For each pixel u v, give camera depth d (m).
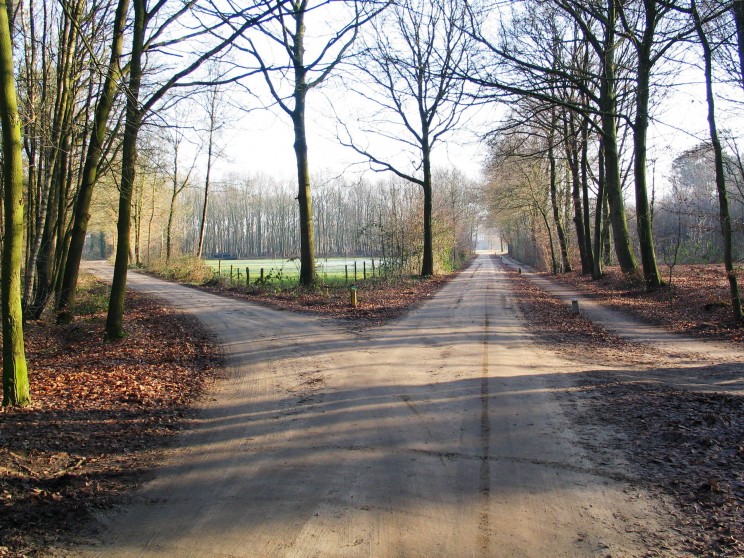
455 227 48.38
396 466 5.28
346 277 31.05
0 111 7.16
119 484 5.16
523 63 19.06
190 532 4.20
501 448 5.66
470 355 10.56
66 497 4.85
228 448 6.04
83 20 15.62
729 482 4.60
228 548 3.94
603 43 23.91
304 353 11.37
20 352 7.59
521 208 43.16
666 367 9.43
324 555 3.77
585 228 34.97
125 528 4.30
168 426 6.93
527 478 4.91
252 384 9.02
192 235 98.94
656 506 4.30
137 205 49.84
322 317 17.06
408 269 35.34
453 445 5.79
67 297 16.78
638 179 21.52
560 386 8.02
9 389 7.50
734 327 12.93
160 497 4.85
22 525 4.36
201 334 14.38
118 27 12.90
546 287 29.05
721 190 13.27
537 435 6.00
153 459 5.80
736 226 15.56
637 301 19.58
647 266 21.62
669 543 3.77
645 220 21.55
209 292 28.42
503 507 4.38
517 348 11.34
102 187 30.02
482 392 7.82
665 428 5.95
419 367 9.62
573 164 35.91
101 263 67.69
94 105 18.05
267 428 6.67
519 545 3.81
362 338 12.91
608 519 4.13
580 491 4.62
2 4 7.11
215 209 98.44
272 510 4.48
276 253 99.50
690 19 14.73
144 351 11.95
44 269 17.77
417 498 4.58
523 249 73.56
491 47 18.52
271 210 99.56
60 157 18.09
